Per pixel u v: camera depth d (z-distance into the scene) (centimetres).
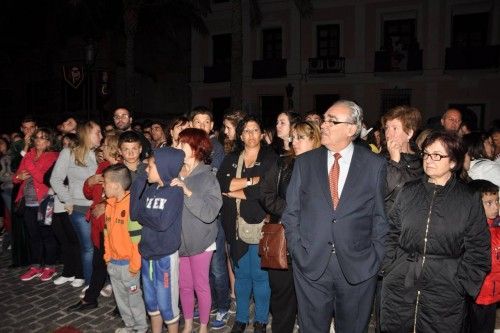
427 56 1741
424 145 260
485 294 289
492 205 307
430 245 255
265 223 339
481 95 1684
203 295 351
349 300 274
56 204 483
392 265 271
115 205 347
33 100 2123
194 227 336
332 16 1866
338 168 280
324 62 1877
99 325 396
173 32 1897
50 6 1989
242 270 363
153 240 320
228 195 350
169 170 313
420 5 1725
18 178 529
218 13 2084
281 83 1969
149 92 2162
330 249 270
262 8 1980
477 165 360
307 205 279
